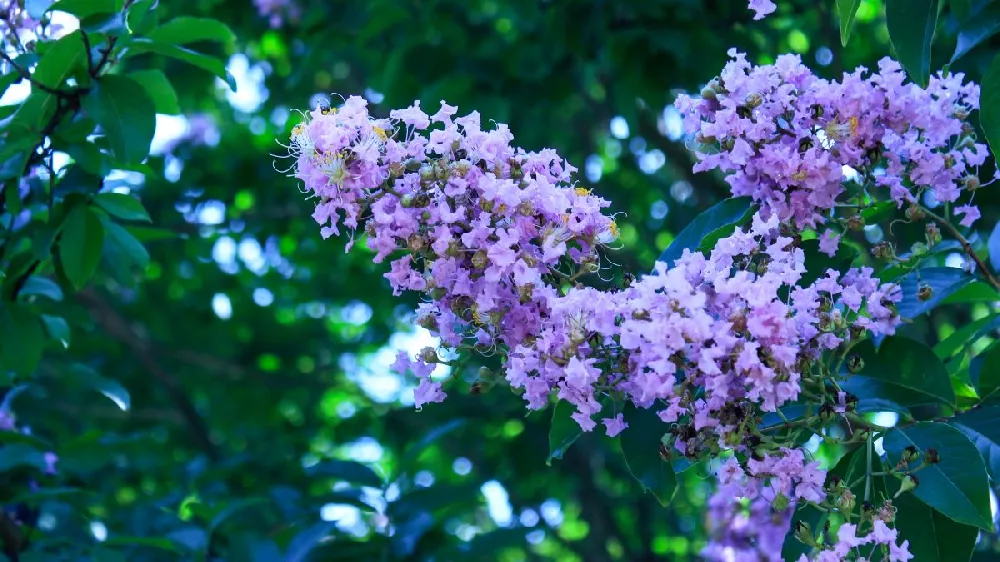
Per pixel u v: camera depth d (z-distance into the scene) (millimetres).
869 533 2277
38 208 3758
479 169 2355
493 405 7109
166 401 8719
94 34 3254
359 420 8297
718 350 2104
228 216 7879
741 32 5359
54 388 7387
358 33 6395
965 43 2617
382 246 2373
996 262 3031
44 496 4113
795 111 2547
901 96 2527
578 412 2584
